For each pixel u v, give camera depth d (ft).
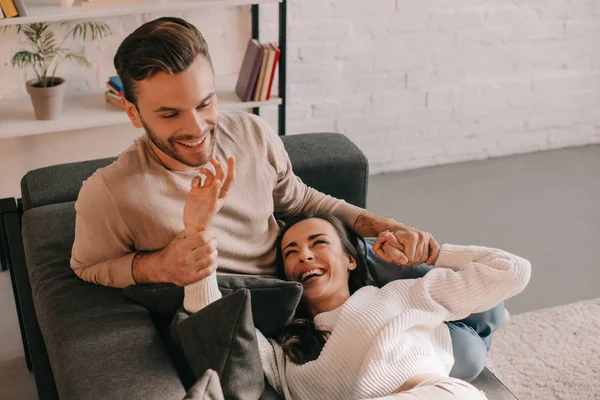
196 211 4.80
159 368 4.52
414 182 11.39
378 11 10.62
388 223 6.16
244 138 5.83
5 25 8.95
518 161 12.09
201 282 4.99
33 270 5.55
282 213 6.48
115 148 10.07
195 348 4.60
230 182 4.83
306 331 5.45
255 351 4.68
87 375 4.44
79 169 6.62
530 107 12.03
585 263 9.39
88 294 5.21
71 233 5.83
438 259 5.98
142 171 5.22
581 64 11.98
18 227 6.23
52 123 8.73
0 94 9.32
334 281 5.87
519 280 5.65
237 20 10.00
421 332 5.37
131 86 4.87
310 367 5.25
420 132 11.61
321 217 6.12
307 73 10.67
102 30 9.16
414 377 5.02
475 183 11.37
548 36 11.61
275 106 10.75
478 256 5.86
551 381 7.34
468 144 11.97
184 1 8.93
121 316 4.99
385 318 5.30
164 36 4.75
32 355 5.45
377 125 11.34
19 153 9.61
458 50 11.25
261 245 5.98
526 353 7.72
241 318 4.54
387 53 10.93
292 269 5.90
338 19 10.48
